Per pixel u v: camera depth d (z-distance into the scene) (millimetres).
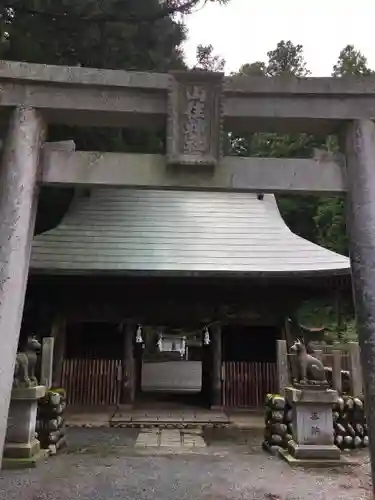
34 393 7508
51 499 5633
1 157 5066
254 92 5164
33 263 13289
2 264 4656
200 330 15836
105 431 10836
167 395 17234
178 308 14539
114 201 17000
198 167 5090
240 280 13766
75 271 13016
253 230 15984
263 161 5242
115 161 5164
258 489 6164
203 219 16453
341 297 14820
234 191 5258
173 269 13180
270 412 8836
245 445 9383
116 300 14453
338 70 31453
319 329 12211
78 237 15031
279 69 35000
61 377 13898
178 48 15906
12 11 10875
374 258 4816
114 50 12094
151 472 7043
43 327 14000
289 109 5223
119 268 13188
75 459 7883
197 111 5141
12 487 6117
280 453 8148
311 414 7867
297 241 15398
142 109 5184
